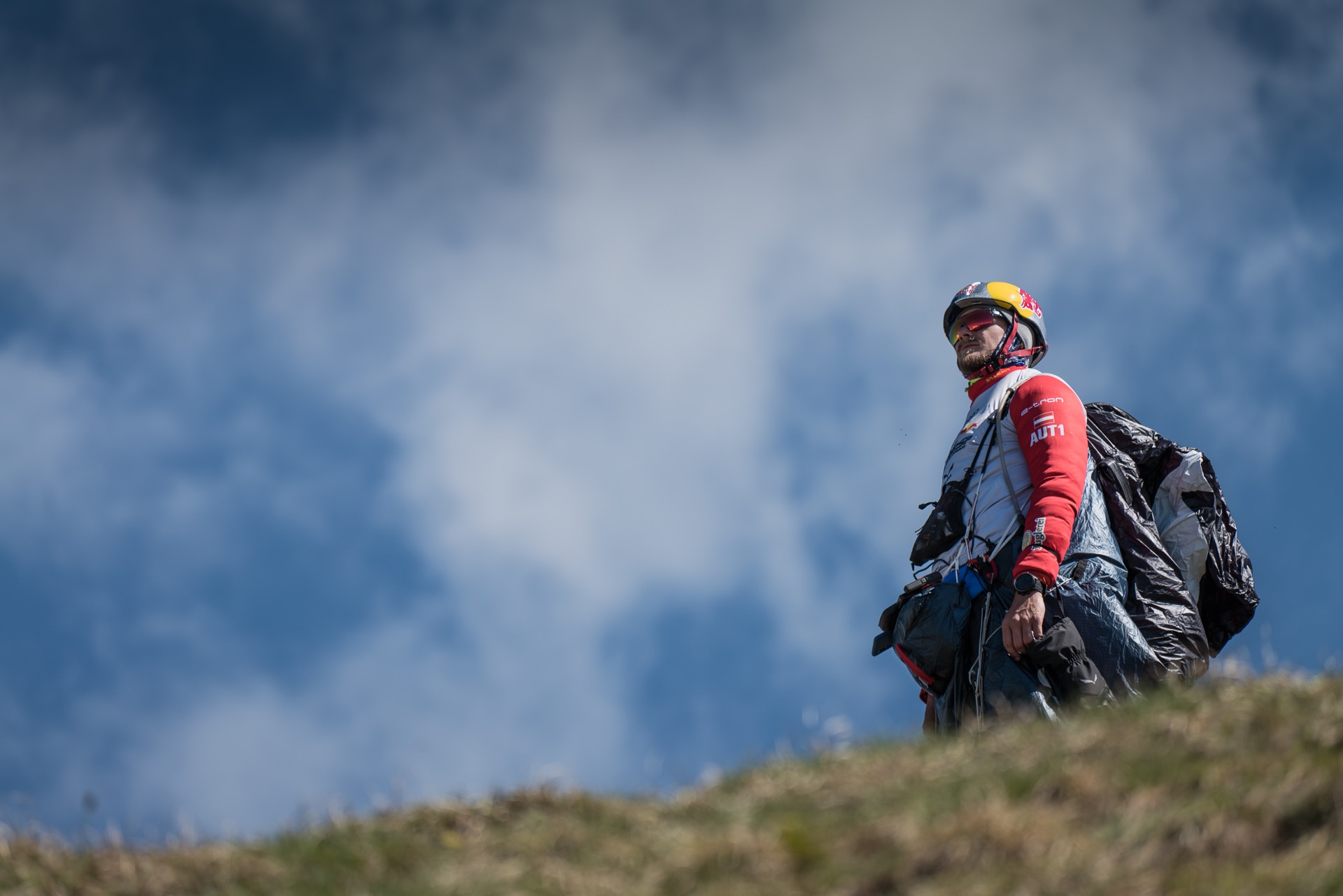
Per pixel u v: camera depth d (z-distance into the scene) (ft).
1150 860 43.55
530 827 52.90
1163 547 76.79
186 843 56.59
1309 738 49.57
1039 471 76.02
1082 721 56.39
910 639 76.64
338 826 56.24
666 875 45.55
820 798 51.67
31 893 51.55
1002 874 42.47
